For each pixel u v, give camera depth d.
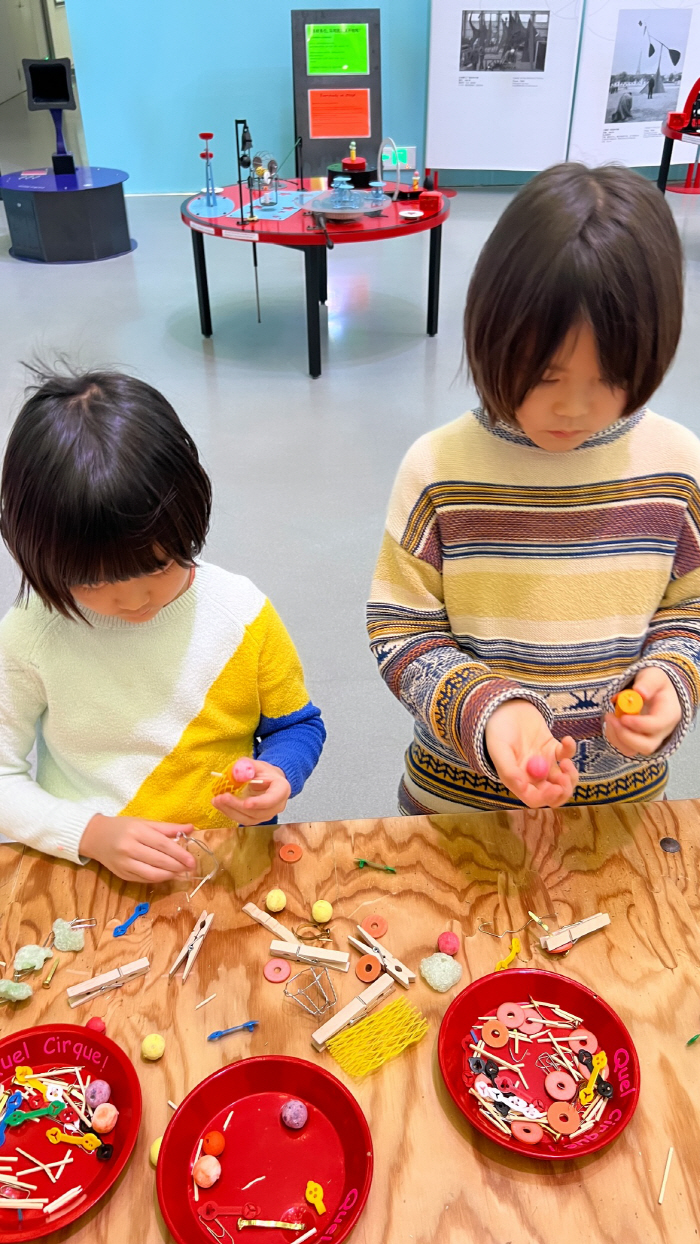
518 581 0.86
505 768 0.70
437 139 5.11
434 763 1.01
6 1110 0.61
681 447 0.84
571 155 5.12
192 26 4.85
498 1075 0.62
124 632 0.86
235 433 2.92
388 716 1.85
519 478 0.83
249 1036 0.65
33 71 4.18
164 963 0.70
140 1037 0.65
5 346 3.47
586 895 0.75
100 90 5.05
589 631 0.88
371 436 2.90
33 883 0.77
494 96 4.95
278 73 5.01
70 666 0.86
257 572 2.26
